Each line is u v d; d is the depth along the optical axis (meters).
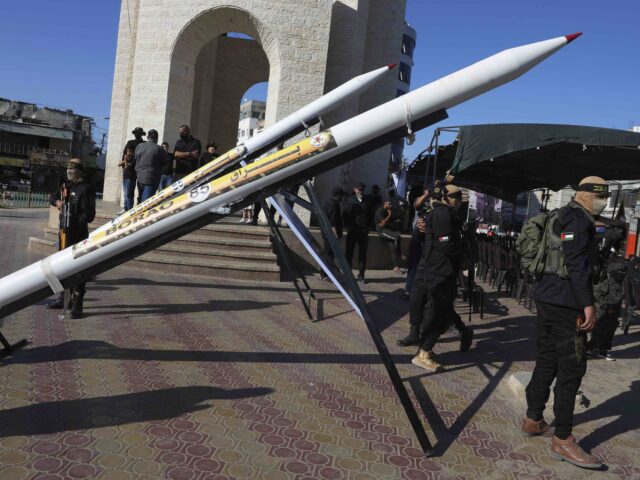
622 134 7.44
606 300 5.59
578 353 3.20
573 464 3.17
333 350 5.14
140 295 6.75
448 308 4.83
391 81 14.90
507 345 5.93
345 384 4.24
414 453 3.18
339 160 3.96
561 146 9.66
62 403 3.44
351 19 13.48
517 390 4.26
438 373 4.74
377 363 4.86
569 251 3.19
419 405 3.95
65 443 2.93
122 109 14.58
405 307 7.60
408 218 13.75
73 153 46.22
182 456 2.89
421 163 13.81
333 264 4.06
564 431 3.22
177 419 3.34
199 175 4.52
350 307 7.22
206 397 3.72
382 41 14.95
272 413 3.55
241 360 4.59
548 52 3.71
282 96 11.82
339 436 3.30
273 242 9.45
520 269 8.94
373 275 10.48
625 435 3.68
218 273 8.48
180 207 3.78
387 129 3.79
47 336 4.80
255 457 2.95
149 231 3.81
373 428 3.47
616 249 5.77
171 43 12.01
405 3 14.95
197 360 4.48
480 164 12.59
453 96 3.75
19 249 9.63
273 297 7.41
